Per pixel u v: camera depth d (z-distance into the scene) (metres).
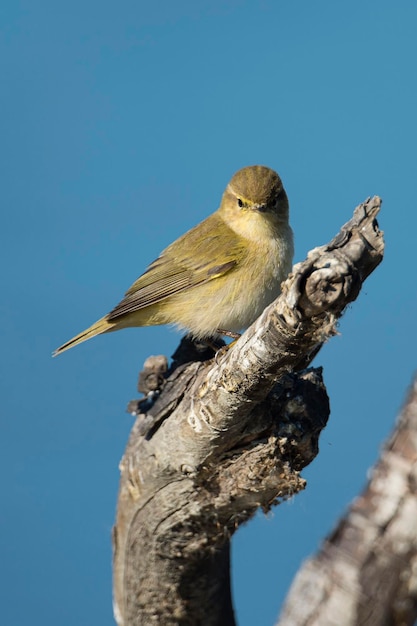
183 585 11.33
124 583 11.62
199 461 9.97
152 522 10.73
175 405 10.18
